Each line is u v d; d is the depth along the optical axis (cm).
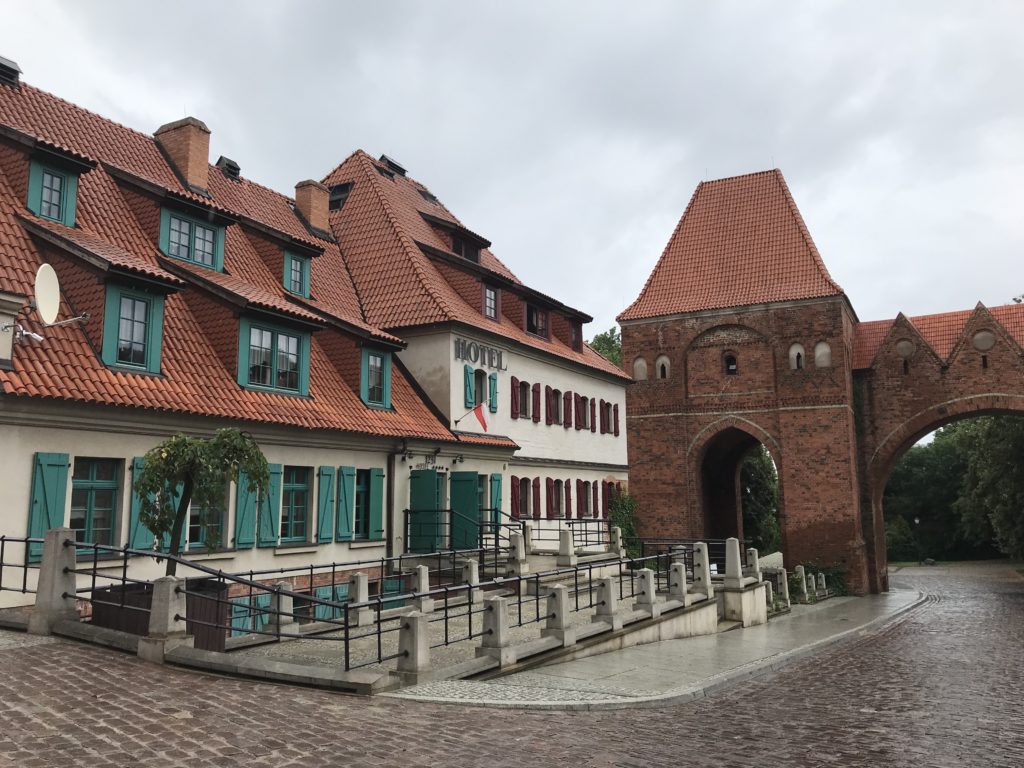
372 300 2550
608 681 1173
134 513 1459
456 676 1078
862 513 3981
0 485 1259
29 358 1331
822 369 3834
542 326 3114
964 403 3834
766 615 2517
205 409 1575
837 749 864
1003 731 1005
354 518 2011
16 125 1738
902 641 2191
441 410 2389
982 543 8044
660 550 3981
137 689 872
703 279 4253
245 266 2114
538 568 2188
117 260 1483
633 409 4238
